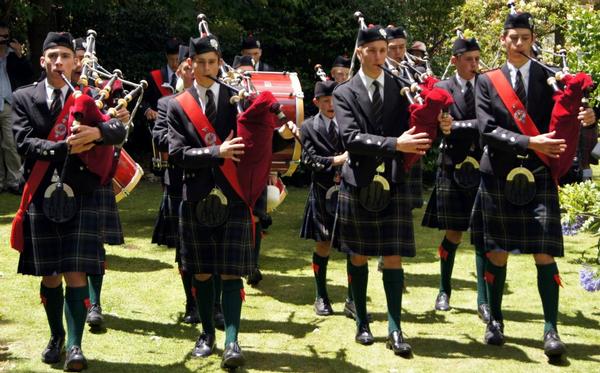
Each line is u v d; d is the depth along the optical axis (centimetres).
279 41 1138
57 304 447
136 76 1212
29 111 432
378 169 464
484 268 537
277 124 500
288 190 1108
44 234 428
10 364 439
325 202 549
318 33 1142
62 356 451
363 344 484
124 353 464
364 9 1152
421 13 1314
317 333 506
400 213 470
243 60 688
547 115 468
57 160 425
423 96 459
